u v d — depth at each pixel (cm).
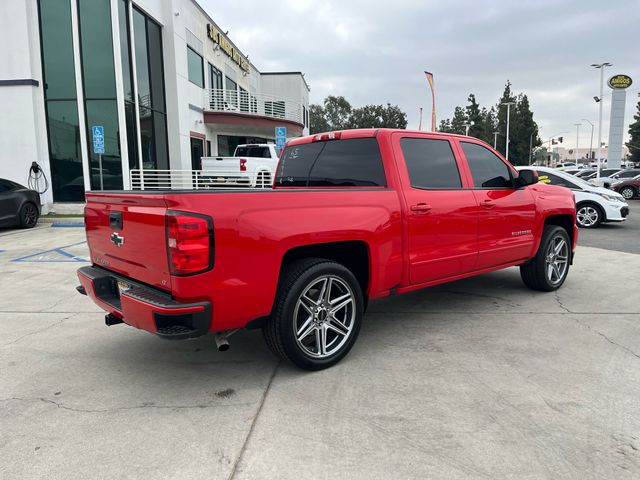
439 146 484
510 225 538
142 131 1834
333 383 362
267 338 366
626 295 599
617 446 275
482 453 270
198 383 367
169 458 271
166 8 1970
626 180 2519
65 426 306
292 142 538
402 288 440
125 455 274
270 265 339
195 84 2352
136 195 334
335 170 481
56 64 1540
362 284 424
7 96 1487
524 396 335
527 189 573
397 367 388
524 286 650
